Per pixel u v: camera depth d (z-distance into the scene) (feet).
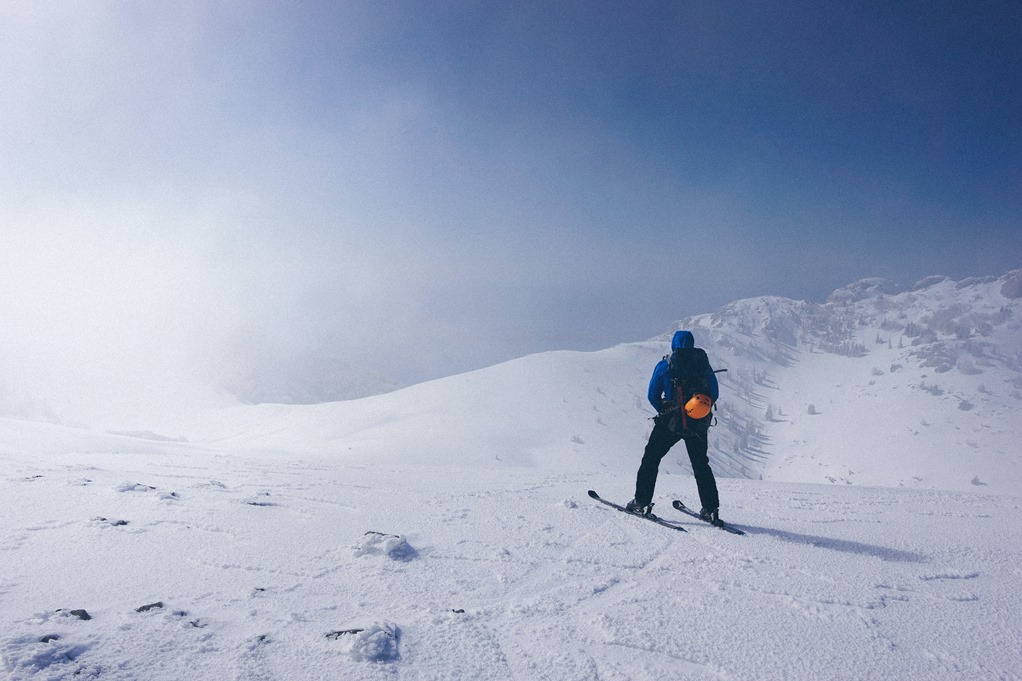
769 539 16.11
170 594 9.65
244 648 7.85
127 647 7.60
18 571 10.26
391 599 10.19
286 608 9.45
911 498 25.17
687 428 17.58
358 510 17.34
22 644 7.36
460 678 7.53
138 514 14.96
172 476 22.74
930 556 14.69
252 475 24.06
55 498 16.24
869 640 9.40
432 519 16.66
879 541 16.35
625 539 15.38
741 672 8.16
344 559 12.26
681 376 17.98
